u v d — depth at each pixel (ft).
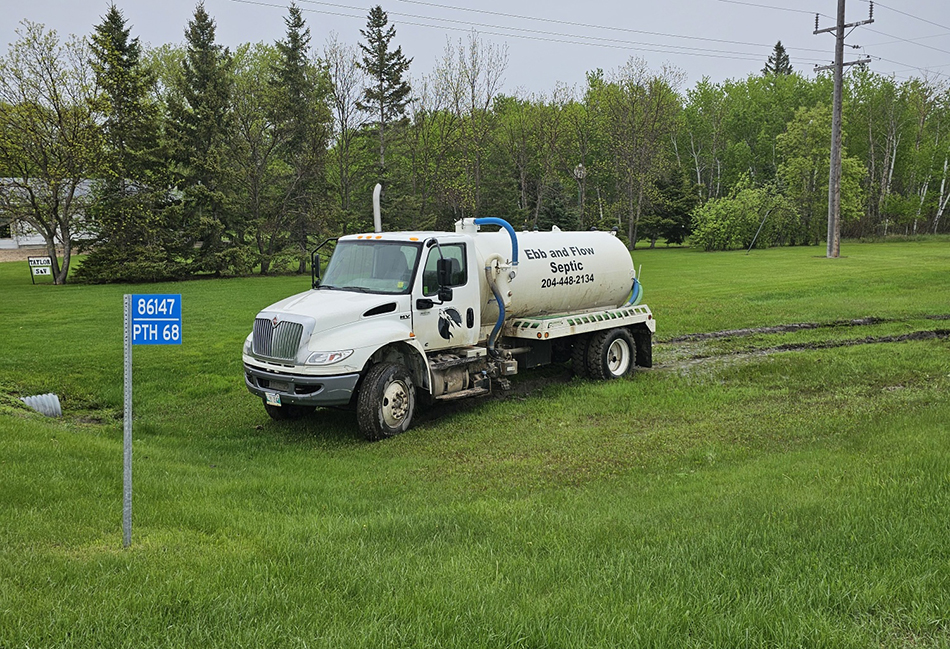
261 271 139.13
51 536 16.67
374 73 170.19
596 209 226.99
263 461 27.91
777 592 12.76
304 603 13.03
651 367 46.24
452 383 34.91
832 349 49.29
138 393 41.32
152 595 13.03
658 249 204.74
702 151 272.92
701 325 62.28
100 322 66.28
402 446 29.71
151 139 125.49
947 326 58.23
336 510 20.75
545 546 16.39
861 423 28.43
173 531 17.62
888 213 241.14
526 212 192.65
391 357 33.55
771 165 266.98
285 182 149.89
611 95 212.02
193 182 129.59
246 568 14.74
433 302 33.91
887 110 252.42
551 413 34.40
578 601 12.90
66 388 41.34
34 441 25.36
